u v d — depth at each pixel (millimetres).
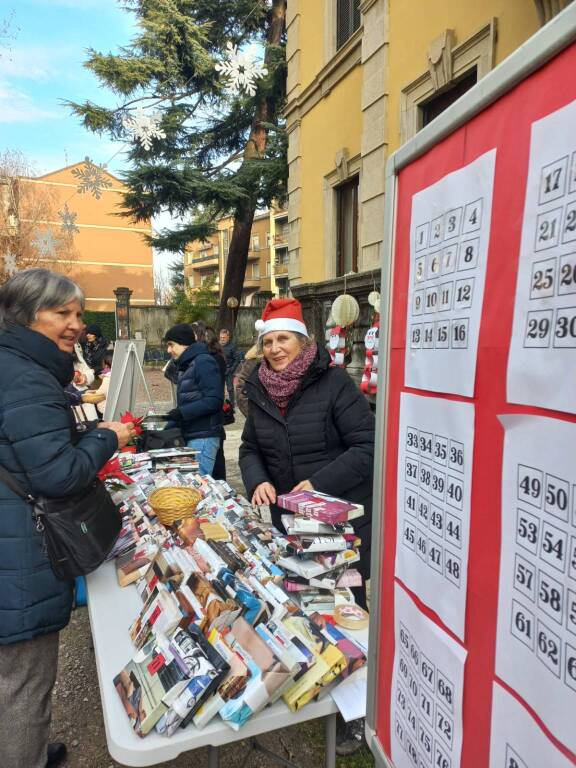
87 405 3922
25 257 17062
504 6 3820
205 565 1340
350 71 6359
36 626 1372
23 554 1345
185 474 2547
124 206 13195
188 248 15383
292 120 8195
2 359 1336
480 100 606
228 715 979
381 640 946
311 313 7668
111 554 1723
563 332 489
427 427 762
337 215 7086
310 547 1369
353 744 1815
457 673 696
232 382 8359
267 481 2029
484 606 636
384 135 5465
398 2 5199
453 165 686
